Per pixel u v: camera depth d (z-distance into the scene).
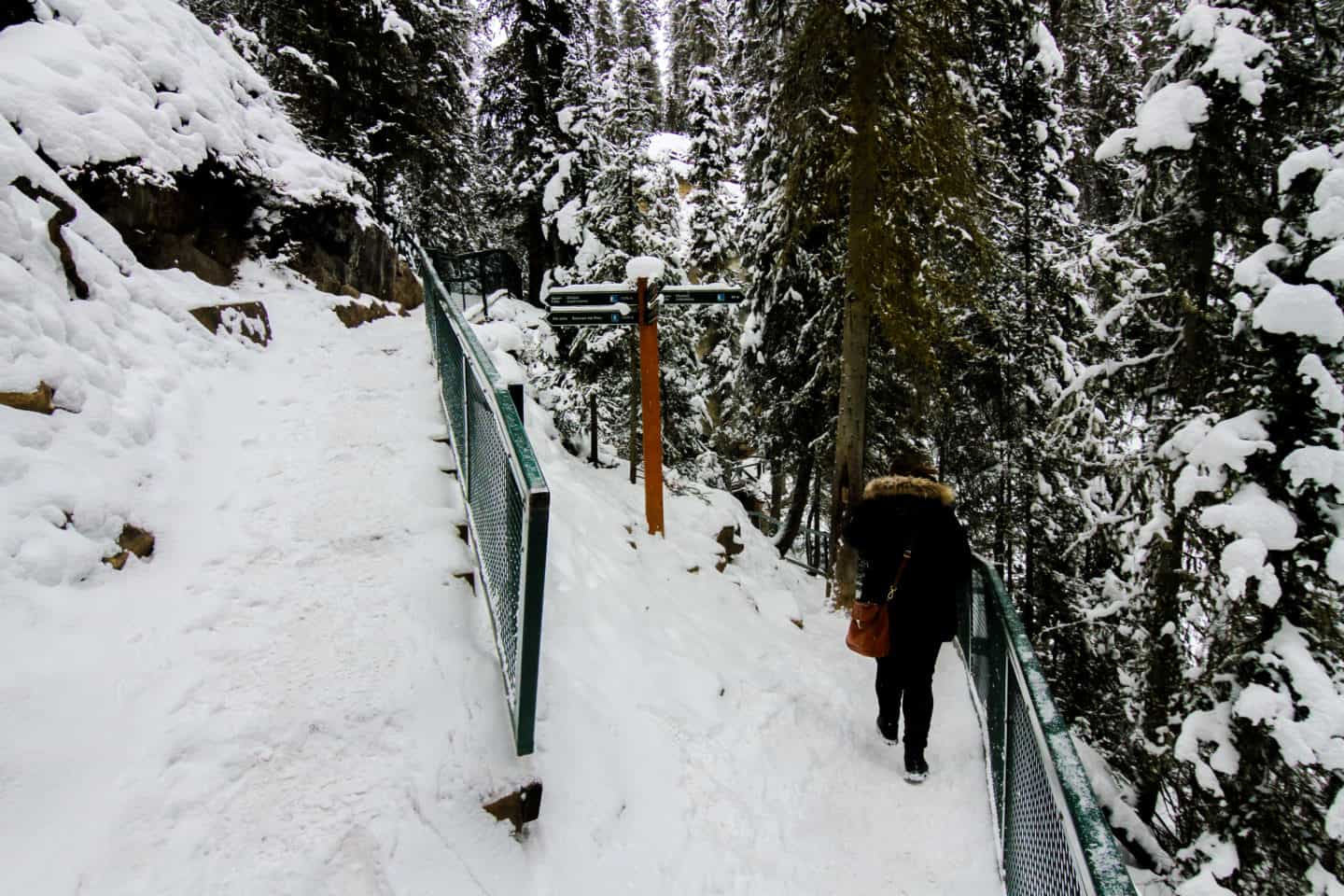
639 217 10.25
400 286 8.77
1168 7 5.35
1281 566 4.34
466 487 3.87
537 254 15.27
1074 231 9.60
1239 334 4.51
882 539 3.71
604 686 3.50
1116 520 5.77
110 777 2.10
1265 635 4.38
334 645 2.80
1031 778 2.44
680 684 3.88
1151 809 5.64
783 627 5.64
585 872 2.48
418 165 15.57
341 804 2.20
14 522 2.68
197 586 2.98
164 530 3.22
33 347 3.25
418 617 3.04
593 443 8.29
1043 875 2.18
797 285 11.71
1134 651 6.30
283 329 5.80
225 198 6.17
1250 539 4.08
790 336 11.98
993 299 9.51
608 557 4.94
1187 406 5.16
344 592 3.12
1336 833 3.87
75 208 4.23
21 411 3.06
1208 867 4.38
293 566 3.23
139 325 4.25
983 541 10.71
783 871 2.87
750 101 11.59
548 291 5.98
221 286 5.86
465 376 3.74
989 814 3.31
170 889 1.86
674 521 6.84
